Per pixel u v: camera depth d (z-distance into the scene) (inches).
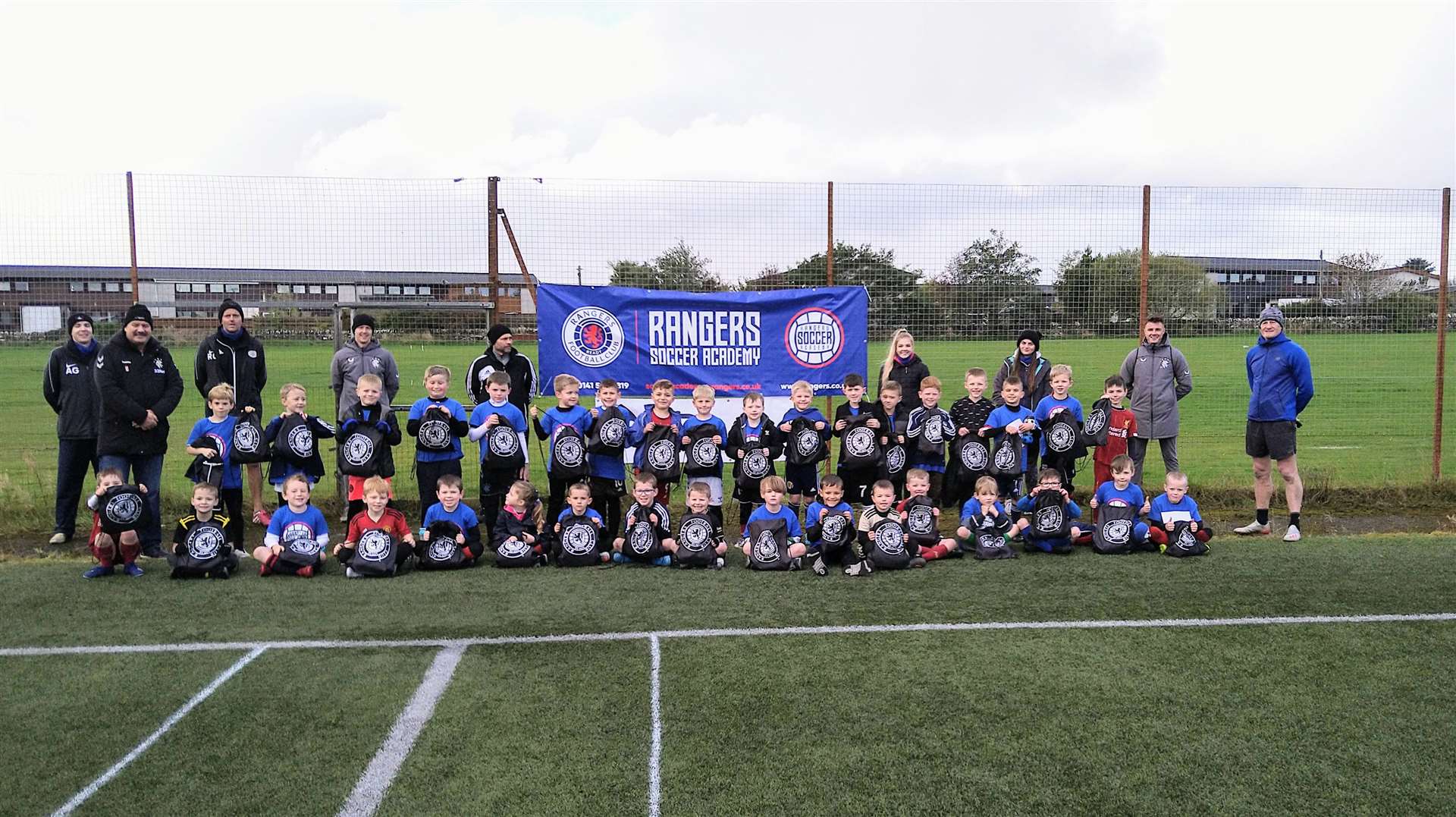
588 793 138.8
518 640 207.2
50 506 339.6
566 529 274.8
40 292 353.1
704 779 143.0
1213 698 174.4
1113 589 247.3
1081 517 339.0
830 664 192.2
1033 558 284.7
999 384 340.2
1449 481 372.5
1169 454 323.3
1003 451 303.1
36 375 927.7
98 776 144.8
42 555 291.0
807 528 281.7
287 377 601.9
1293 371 304.3
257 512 325.7
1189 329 368.2
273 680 183.2
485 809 134.2
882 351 359.9
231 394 287.7
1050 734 158.9
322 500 350.3
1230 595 241.4
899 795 138.1
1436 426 381.7
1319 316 374.0
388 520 274.8
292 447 283.6
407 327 351.6
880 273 356.2
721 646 203.3
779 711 168.6
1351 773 145.4
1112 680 183.3
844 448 304.0
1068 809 134.4
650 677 185.3
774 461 301.1
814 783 141.8
